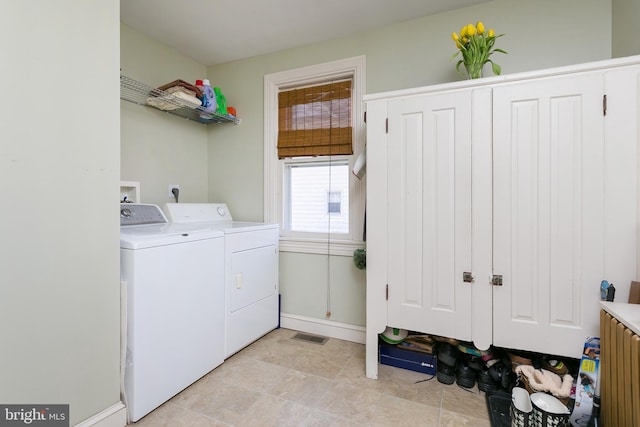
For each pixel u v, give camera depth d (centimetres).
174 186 249
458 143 156
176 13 200
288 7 195
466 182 154
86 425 126
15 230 106
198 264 173
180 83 210
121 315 140
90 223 128
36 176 111
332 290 239
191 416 146
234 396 161
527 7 183
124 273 141
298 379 178
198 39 233
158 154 235
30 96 109
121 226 181
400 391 167
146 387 144
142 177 223
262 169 261
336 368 191
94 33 128
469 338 156
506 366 164
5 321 104
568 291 138
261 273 229
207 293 180
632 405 96
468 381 170
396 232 170
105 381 134
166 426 139
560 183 138
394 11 200
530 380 142
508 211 147
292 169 259
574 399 133
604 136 131
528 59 183
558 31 177
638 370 93
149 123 227
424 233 164
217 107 247
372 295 177
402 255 169
